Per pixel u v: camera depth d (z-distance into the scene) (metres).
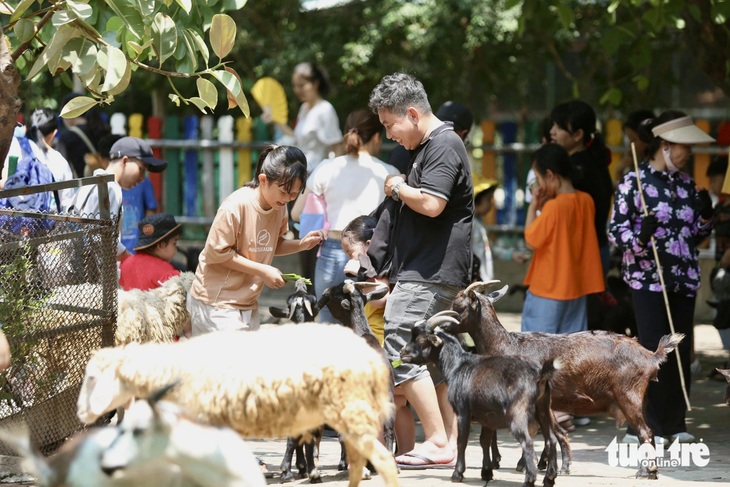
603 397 9.12
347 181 11.05
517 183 20.84
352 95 23.61
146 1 8.07
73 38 7.99
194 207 21.88
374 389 6.66
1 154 8.55
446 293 8.97
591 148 12.86
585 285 11.52
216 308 8.62
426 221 8.91
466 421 8.33
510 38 22.45
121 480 5.19
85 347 8.64
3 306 8.13
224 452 5.34
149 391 6.49
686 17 14.70
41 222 8.63
